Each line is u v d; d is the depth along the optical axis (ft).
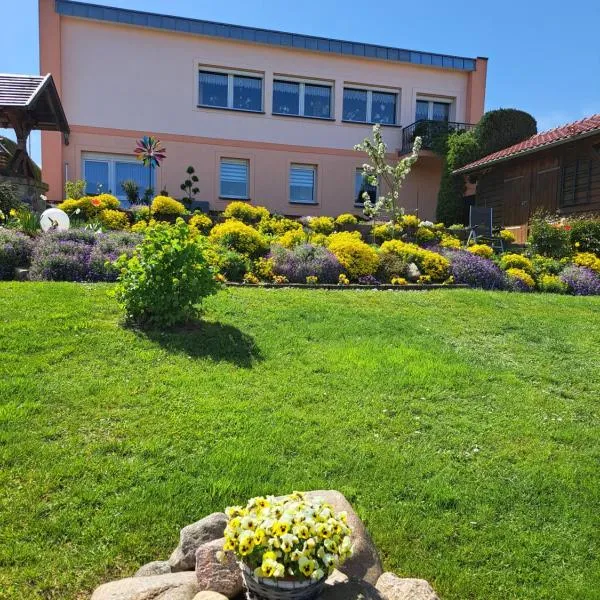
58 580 7.77
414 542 9.16
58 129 41.32
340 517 7.31
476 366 17.24
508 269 35.17
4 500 9.12
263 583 6.66
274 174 65.26
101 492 9.52
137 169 60.90
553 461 11.89
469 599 8.14
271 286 26.61
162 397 13.06
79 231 29.25
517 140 61.31
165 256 17.46
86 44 58.34
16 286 21.26
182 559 7.89
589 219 42.04
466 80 72.02
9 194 33.78
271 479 10.31
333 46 66.39
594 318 24.93
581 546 9.36
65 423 11.56
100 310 18.74
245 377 14.71
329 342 18.31
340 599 6.91
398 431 12.58
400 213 46.06
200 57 61.98
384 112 70.13
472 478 11.00
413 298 25.82
